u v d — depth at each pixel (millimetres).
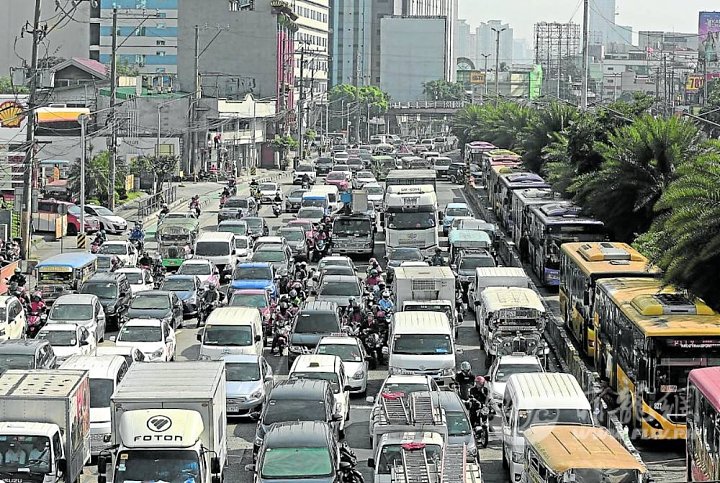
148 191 154500
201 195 159375
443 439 37719
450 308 65375
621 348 49219
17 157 120000
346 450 41594
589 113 114000
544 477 34531
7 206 113438
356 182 146750
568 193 98062
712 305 53844
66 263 75438
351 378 54469
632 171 82312
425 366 54469
